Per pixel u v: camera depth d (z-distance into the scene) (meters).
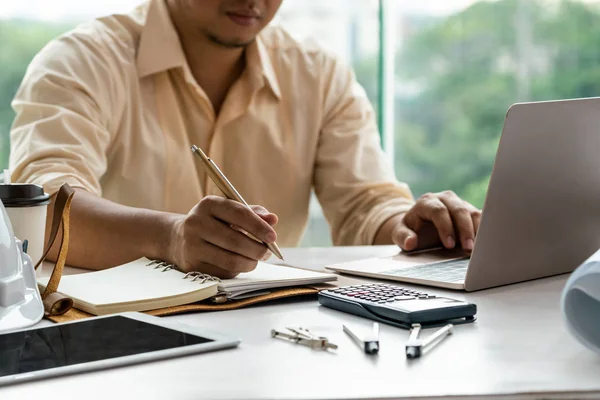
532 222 1.00
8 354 0.67
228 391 0.59
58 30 2.37
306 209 1.90
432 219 1.25
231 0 1.64
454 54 2.68
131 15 1.81
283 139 1.84
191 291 0.87
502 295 0.95
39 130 1.51
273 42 1.90
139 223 1.10
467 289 0.96
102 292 0.88
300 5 2.52
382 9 2.58
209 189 1.80
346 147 1.85
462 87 2.69
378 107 2.61
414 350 0.67
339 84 1.92
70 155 1.47
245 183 1.82
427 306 0.80
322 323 0.81
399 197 1.74
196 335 0.73
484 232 0.95
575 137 0.98
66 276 0.99
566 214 1.04
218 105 1.83
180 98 1.77
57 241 1.18
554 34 2.68
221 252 0.94
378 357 0.68
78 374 0.63
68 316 0.83
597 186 1.05
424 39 2.66
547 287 0.99
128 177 1.72
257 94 1.83
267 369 0.65
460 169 2.72
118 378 0.62
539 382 0.61
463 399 0.58
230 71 1.81
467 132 2.71
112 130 1.68
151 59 1.71
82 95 1.61
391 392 0.59
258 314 0.85
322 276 0.96
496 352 0.69
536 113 0.92
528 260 1.02
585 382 0.61
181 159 1.75
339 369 0.65
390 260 1.18
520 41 2.68
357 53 2.58
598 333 0.65
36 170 1.41
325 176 1.86
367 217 1.67
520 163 0.94
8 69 2.34
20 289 0.80
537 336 0.75
